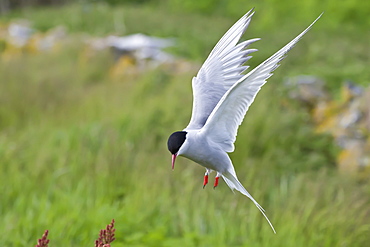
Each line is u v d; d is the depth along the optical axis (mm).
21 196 11430
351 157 13414
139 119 15008
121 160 12742
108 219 10266
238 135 13828
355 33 27516
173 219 10812
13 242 9633
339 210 10875
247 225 10531
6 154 13414
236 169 12961
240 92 5988
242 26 6891
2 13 45531
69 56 25828
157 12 38781
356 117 14664
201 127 6586
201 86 6918
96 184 12047
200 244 9922
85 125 15180
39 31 35281
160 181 12086
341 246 10055
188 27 32875
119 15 35406
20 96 18953
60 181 12336
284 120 14508
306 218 10508
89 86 22094
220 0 39281
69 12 37875
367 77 18281
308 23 28531
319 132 14484
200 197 11375
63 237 9812
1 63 24859
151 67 21656
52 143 14164
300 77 17469
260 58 21781
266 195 11773
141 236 9820
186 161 12680
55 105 18672
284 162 13172
